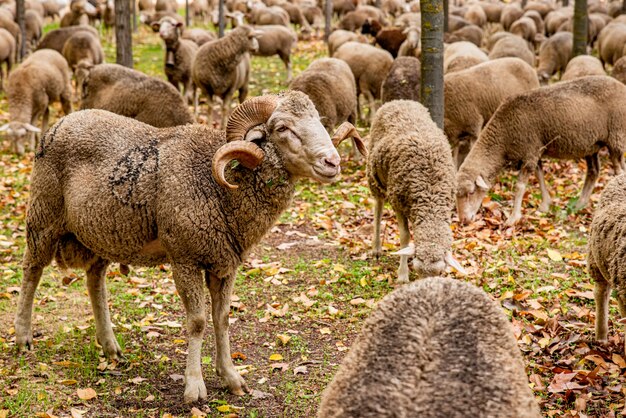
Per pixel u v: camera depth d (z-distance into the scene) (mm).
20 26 20578
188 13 30203
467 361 2949
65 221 5480
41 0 30750
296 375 5527
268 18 24781
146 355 5938
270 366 5707
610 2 30250
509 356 3098
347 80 11789
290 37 18672
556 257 7777
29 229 5621
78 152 5301
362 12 25516
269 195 4906
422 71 8742
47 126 14047
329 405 3045
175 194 4891
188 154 4988
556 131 9008
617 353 5699
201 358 5812
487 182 8992
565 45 18016
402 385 2871
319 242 8656
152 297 7098
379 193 7609
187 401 5086
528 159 9086
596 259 5344
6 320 6551
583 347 5809
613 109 9164
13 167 11766
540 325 6266
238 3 27703
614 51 18500
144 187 5008
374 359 3020
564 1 31641
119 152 5184
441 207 6445
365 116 15273
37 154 5492
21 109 12773
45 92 13352
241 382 5305
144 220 5059
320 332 6301
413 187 6527
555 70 18188
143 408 5051
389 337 3086
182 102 11180
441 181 6516
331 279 7453
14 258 8156
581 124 9023
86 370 5523
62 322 6547
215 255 4992
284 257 8172
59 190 5414
